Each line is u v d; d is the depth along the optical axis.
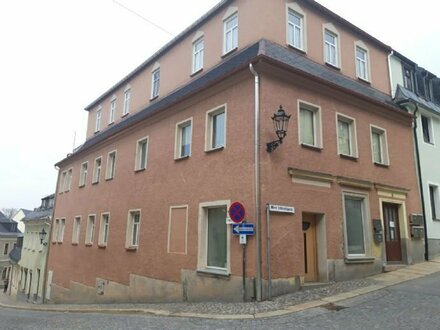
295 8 13.55
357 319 7.32
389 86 16.78
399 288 9.95
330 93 12.60
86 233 20.17
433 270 12.70
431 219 15.86
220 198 11.15
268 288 9.48
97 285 17.83
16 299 32.81
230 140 11.19
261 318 7.79
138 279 14.56
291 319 7.55
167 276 12.83
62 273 22.59
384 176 14.02
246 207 10.16
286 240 10.20
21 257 34.69
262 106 10.52
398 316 7.38
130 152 17.19
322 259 11.23
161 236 13.62
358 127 13.47
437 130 17.70
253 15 12.90
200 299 11.16
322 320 7.37
